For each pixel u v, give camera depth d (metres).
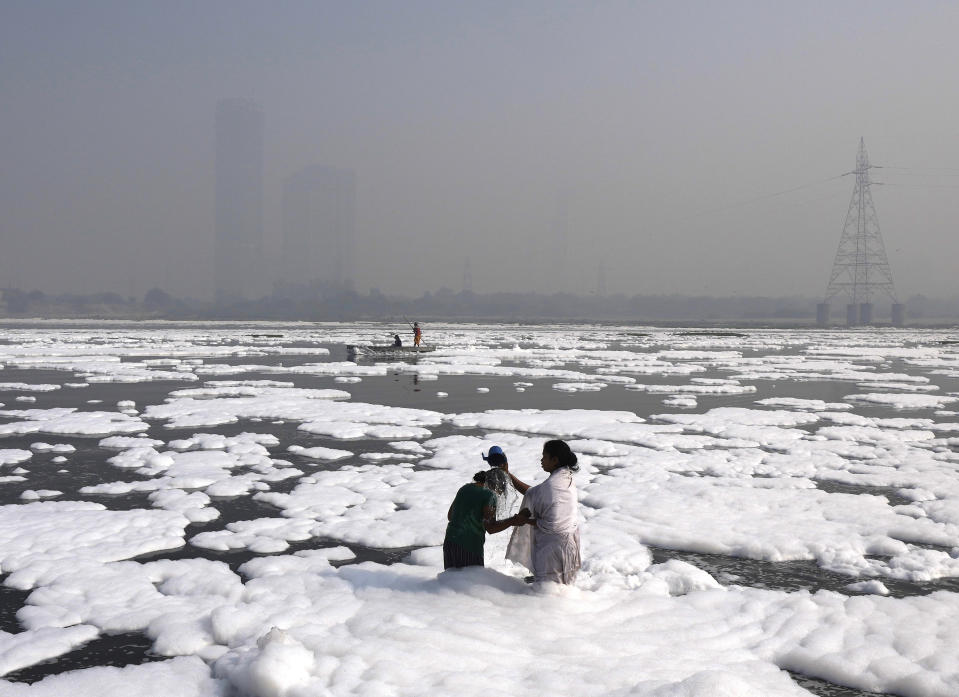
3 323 168.25
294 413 16.73
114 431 14.16
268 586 5.84
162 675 4.43
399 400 20.25
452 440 13.23
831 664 4.60
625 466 11.23
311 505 8.67
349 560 6.81
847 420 16.42
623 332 101.56
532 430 14.64
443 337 73.06
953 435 14.70
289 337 69.06
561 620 5.14
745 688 4.01
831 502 8.90
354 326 140.50
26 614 5.39
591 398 20.97
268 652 4.29
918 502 8.98
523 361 37.81
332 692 4.06
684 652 4.73
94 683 4.34
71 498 9.08
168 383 24.52
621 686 4.16
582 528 7.79
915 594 6.03
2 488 9.58
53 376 26.86
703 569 6.68
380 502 8.84
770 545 7.12
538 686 4.14
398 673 4.23
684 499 9.08
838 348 56.69
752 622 5.31
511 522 5.78
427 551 6.86
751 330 129.00
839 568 6.66
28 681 4.44
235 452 12.10
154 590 5.88
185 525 7.90
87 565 6.46
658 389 23.25
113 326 132.00
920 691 4.34
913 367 35.81
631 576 6.18
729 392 23.02
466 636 4.80
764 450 12.81
